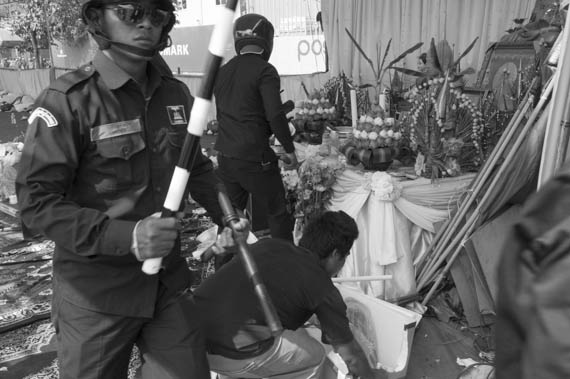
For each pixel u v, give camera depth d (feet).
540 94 8.57
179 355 5.34
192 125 4.32
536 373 2.15
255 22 10.71
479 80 12.82
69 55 39.40
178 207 4.58
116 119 4.90
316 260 6.76
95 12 4.76
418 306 9.89
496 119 11.28
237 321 6.50
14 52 51.55
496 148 9.14
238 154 10.73
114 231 4.50
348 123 15.42
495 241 9.32
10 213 15.96
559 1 10.34
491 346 8.89
